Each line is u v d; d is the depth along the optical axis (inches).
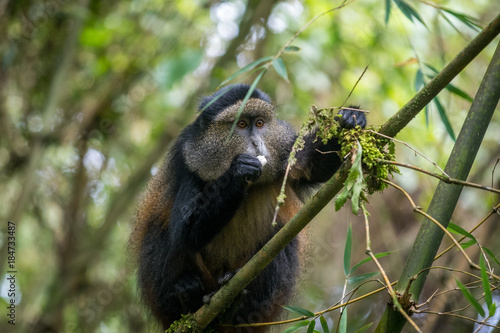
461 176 179.0
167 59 352.2
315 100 462.0
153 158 410.3
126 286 430.3
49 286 434.6
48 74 426.6
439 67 434.3
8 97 431.2
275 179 275.4
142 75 438.9
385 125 183.6
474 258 344.8
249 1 425.7
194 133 282.2
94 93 439.2
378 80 442.0
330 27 438.6
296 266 294.4
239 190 243.4
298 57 440.1
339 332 191.2
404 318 178.7
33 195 416.5
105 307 429.4
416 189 454.9
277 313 292.2
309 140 254.8
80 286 428.1
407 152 431.2
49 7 409.1
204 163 268.1
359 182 167.5
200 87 414.9
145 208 302.7
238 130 270.4
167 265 281.0
